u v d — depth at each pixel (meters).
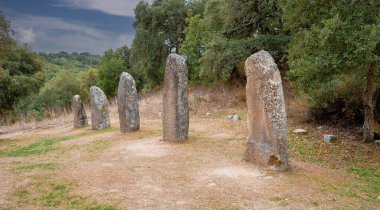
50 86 41.31
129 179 7.38
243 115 16.72
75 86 40.56
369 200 6.39
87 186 6.98
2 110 33.03
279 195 6.34
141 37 34.44
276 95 7.77
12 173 8.13
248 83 8.48
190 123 15.66
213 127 14.36
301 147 10.73
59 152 10.80
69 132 15.68
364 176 8.16
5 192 6.74
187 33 28.38
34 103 31.11
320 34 9.39
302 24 12.41
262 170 7.79
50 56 108.00
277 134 7.74
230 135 12.56
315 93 12.74
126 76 13.48
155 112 19.31
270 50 18.59
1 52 22.12
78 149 10.99
